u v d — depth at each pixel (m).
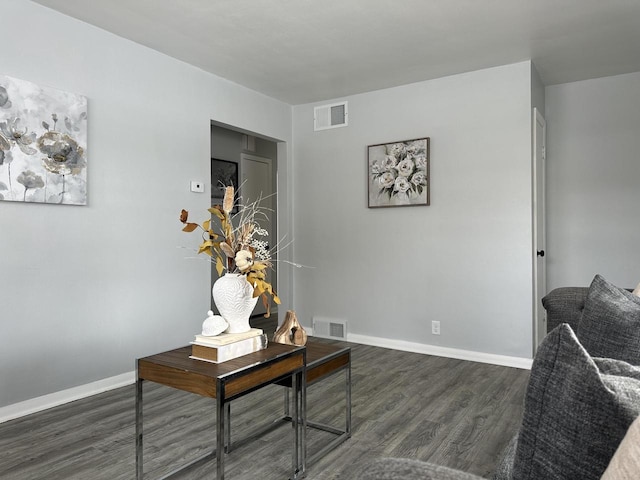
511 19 3.02
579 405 0.70
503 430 2.48
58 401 2.88
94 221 3.09
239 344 1.90
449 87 4.08
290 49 3.50
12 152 2.63
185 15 2.95
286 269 5.02
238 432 2.48
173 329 3.62
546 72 3.99
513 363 3.75
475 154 3.95
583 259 4.16
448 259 4.09
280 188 5.03
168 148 3.61
